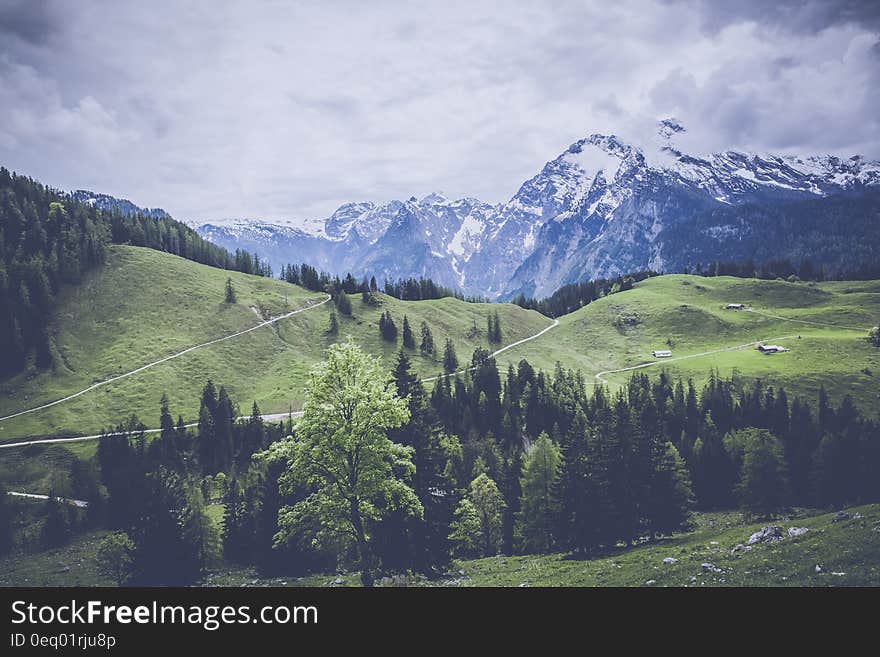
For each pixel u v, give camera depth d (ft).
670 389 569.64
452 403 474.90
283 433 454.40
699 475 355.77
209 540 237.45
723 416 492.54
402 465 176.65
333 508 148.97
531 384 517.55
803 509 327.88
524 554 249.55
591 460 221.87
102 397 605.73
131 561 226.58
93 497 393.09
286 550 217.77
